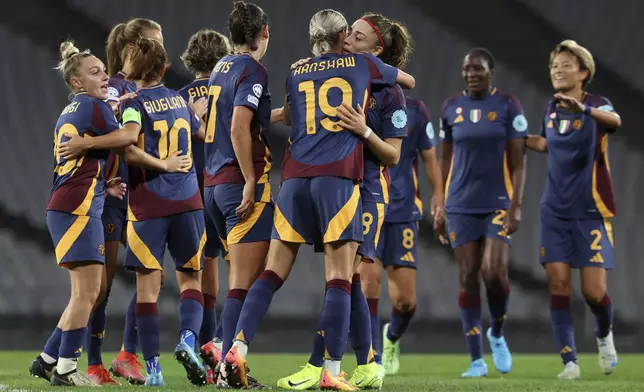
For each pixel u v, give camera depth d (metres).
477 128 27.34
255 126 17.36
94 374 20.06
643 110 62.03
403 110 17.77
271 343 47.28
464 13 65.19
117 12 63.16
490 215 27.39
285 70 61.66
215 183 17.52
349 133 16.41
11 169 56.53
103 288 19.95
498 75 63.50
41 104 58.94
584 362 34.34
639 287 53.84
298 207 16.36
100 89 18.39
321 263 53.62
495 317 27.69
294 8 63.84
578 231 26.83
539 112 61.84
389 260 25.20
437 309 51.84
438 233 27.47
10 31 61.62
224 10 63.34
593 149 26.67
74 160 17.95
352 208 16.19
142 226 18.39
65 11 62.72
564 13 65.62
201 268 19.08
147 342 18.41
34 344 44.69
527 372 29.23
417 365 32.97
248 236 17.19
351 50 18.69
